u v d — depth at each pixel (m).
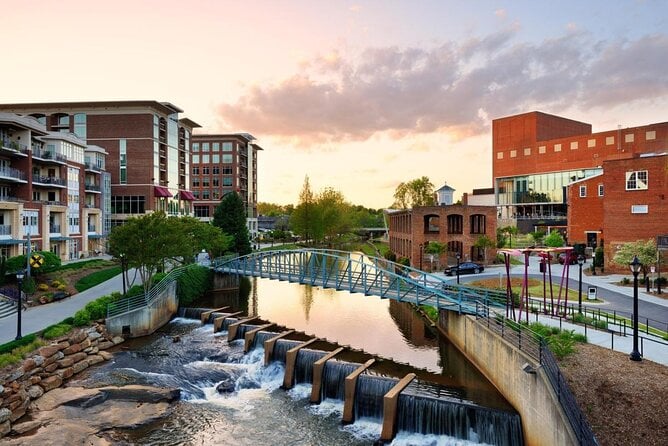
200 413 21.91
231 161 111.31
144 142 72.75
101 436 19.23
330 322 37.94
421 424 20.14
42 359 23.97
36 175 51.47
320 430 20.55
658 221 42.06
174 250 38.78
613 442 13.99
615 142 79.81
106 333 31.42
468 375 24.69
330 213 100.50
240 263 51.25
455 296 31.55
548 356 16.98
